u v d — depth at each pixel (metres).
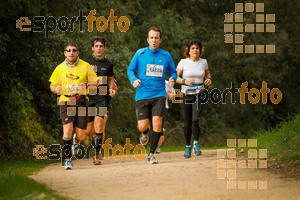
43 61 28.09
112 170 14.46
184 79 18.56
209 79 18.58
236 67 56.00
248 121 56.47
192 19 55.72
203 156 18.70
